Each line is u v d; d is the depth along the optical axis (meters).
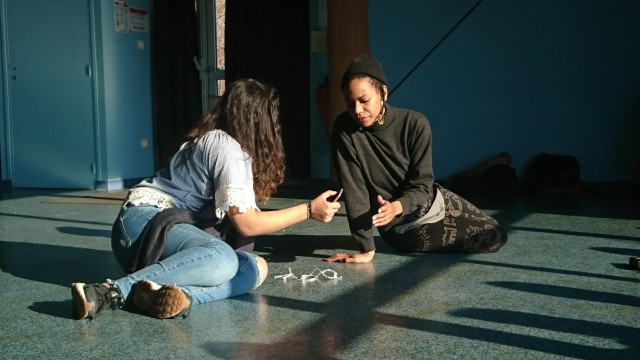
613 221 4.47
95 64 6.97
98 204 5.84
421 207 3.26
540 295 2.64
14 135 7.20
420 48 6.64
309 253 3.52
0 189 7.12
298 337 2.16
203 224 2.59
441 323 2.30
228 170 2.41
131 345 2.10
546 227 4.25
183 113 7.44
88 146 7.06
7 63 7.15
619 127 6.27
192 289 2.46
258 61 7.06
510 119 6.53
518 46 6.45
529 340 2.12
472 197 5.95
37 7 7.04
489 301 2.56
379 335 2.18
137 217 2.48
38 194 6.68
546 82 6.41
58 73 7.06
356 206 3.16
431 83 6.65
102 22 6.91
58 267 3.28
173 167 2.54
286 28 6.94
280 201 5.83
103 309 2.33
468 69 6.57
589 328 2.23
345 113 3.12
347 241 3.86
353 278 2.94
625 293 2.67
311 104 7.02
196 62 7.48
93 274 3.12
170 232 2.47
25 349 2.08
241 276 2.61
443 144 6.67
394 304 2.53
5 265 3.33
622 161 6.28
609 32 6.23
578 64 6.32
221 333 2.20
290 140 7.01
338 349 2.05
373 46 6.75
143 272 2.36
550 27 6.36
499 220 4.55
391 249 3.58
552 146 6.45
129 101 7.22
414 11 6.62
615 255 3.39
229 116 2.48
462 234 3.35
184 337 2.16
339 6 6.10
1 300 2.65
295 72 6.96
